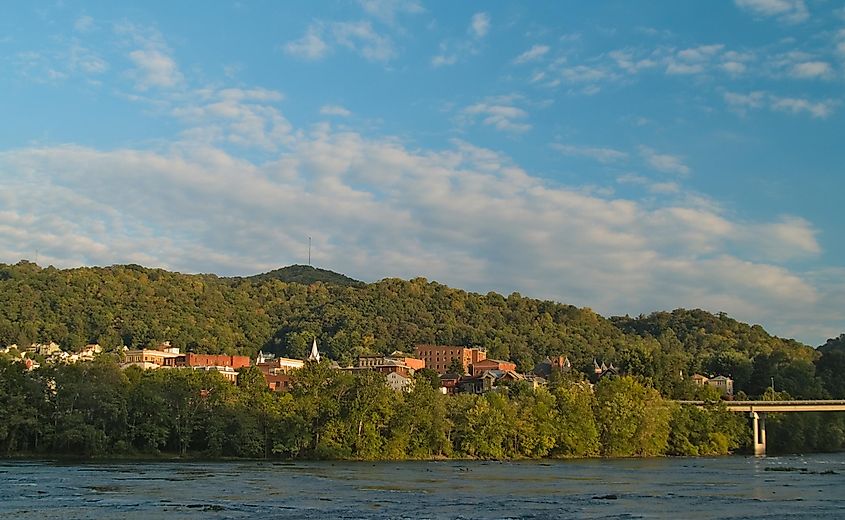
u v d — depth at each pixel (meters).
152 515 69.94
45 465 128.00
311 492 90.81
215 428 158.12
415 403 167.00
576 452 181.50
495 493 92.44
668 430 197.00
